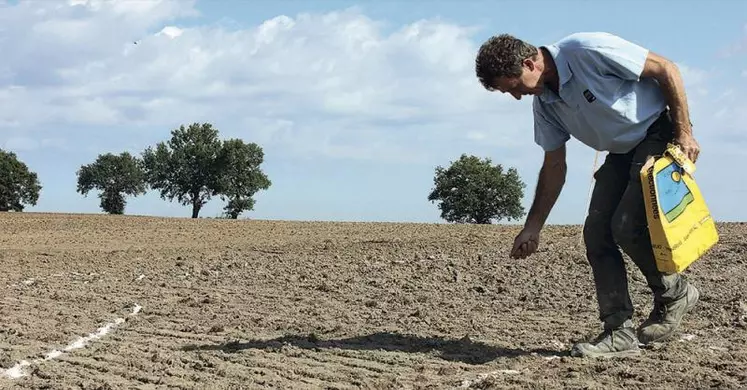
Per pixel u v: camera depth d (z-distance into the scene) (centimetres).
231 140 7569
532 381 442
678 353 499
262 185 7656
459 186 7706
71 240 1631
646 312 662
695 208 461
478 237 1418
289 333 597
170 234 1817
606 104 455
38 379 468
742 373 449
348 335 585
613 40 455
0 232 1925
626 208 478
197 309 712
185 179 7544
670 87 455
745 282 783
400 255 1078
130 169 8438
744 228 1308
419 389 435
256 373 476
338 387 443
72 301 759
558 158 508
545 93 471
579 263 934
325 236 1622
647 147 470
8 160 7306
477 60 460
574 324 625
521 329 605
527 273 884
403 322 639
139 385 451
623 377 450
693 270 853
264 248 1286
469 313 681
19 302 752
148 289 840
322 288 823
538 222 516
